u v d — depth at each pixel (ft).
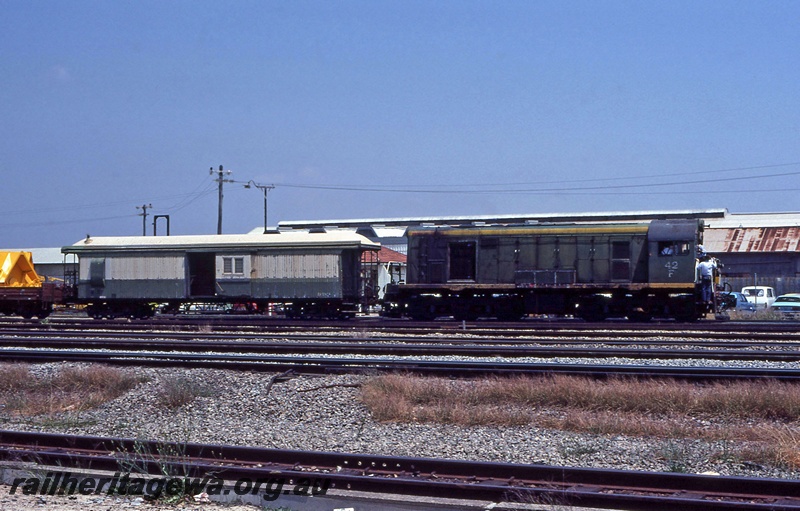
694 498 25.36
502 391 43.27
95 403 44.73
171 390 44.52
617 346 69.26
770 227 180.04
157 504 26.58
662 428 36.14
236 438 35.81
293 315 114.73
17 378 50.37
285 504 26.50
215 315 127.03
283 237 114.01
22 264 123.13
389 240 207.41
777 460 30.66
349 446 33.88
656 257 99.35
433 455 32.37
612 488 26.50
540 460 31.40
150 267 116.16
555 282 102.63
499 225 106.52
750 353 59.11
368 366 52.37
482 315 107.76
